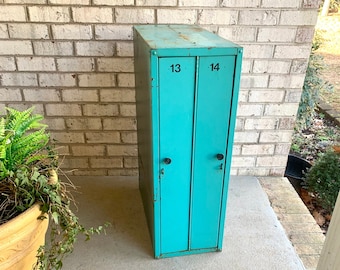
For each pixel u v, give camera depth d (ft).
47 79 6.59
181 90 4.17
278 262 5.34
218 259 5.39
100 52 6.41
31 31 6.15
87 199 6.80
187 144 4.56
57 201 3.94
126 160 7.53
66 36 6.23
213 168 4.82
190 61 4.02
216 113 4.42
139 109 5.86
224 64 4.12
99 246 5.59
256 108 7.07
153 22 6.25
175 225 5.17
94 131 7.16
